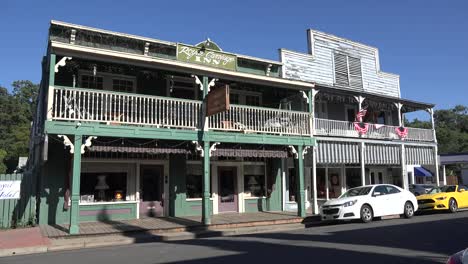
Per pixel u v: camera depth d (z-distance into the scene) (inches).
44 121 499.5
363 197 585.6
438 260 284.5
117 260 311.7
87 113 490.9
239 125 610.9
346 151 781.3
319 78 842.8
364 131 798.5
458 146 2245.3
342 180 853.2
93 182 572.1
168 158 633.6
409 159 893.2
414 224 522.9
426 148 933.2
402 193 637.3
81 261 313.3
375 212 588.7
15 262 320.5
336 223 594.9
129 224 527.5
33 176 554.3
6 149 1784.0
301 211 634.8
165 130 539.5
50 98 467.8
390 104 895.7
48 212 538.6
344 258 295.6
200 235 491.5
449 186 764.0
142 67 544.1
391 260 286.2
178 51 587.5
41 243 406.6
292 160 780.6
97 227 499.2
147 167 618.2
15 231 481.4
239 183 695.7
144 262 299.1
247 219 588.7
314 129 730.2
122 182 595.2
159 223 538.0
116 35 592.7
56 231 472.4
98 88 587.5
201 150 563.2
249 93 724.0
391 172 956.0
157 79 629.9
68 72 565.9
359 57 935.7
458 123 3009.4
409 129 896.9
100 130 492.4
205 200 550.0
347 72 902.4
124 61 516.4
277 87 668.7
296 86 666.2
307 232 476.1
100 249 385.4
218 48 680.4
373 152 826.2
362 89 924.0
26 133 1831.9
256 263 282.8
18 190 539.8
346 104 884.0
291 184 772.6
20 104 2373.3
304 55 824.3
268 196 722.2
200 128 568.1
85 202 559.5
